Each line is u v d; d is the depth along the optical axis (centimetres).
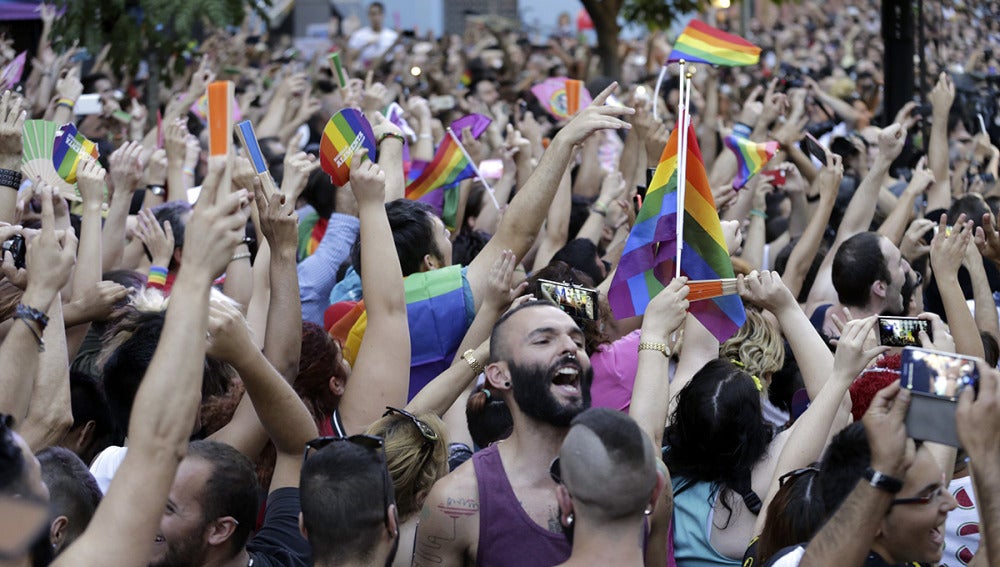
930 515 374
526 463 437
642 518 375
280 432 432
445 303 568
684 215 540
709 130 1218
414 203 615
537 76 1798
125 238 758
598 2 1877
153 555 402
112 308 536
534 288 614
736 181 873
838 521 349
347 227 771
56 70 1076
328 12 3102
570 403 431
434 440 468
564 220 830
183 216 726
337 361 530
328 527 369
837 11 3052
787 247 843
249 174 557
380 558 375
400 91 1478
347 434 488
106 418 525
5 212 536
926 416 340
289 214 494
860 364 478
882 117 1350
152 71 1317
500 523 430
